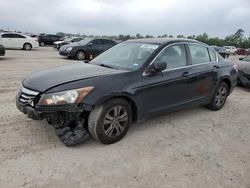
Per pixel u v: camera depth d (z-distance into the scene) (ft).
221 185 10.91
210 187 10.74
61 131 13.41
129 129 15.81
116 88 13.32
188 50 17.51
